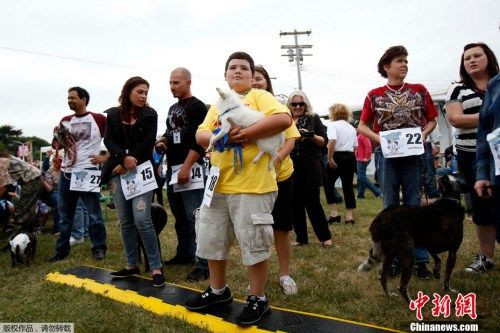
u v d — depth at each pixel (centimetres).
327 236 445
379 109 350
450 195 296
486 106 241
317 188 439
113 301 297
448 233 277
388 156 336
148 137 341
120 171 340
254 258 237
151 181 336
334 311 270
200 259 359
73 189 437
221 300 272
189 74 371
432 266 361
